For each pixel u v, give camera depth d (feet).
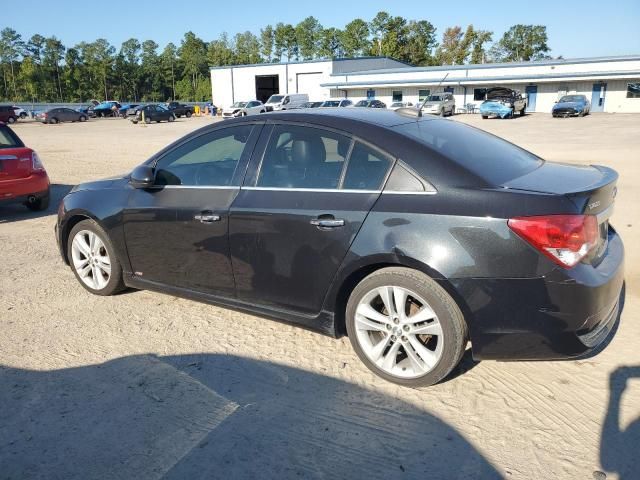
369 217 10.38
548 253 9.13
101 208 14.61
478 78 158.10
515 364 11.37
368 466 8.44
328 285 11.03
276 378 11.05
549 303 9.23
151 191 13.83
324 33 380.99
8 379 11.19
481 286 9.45
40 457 8.82
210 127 13.33
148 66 425.69
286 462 8.57
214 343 12.64
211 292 13.09
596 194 9.76
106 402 10.32
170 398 10.41
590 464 8.32
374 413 9.79
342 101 133.18
